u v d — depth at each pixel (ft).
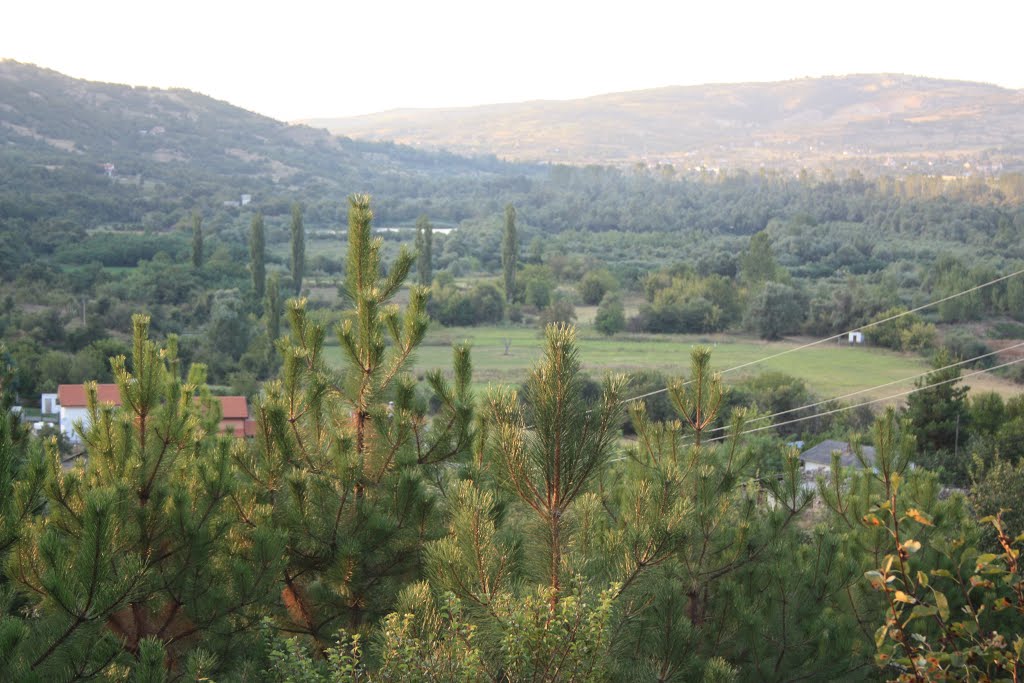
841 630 26.27
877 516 14.06
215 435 29.96
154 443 23.67
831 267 356.59
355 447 25.90
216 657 21.83
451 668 16.88
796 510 30.17
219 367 160.25
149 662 17.06
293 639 20.06
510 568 18.47
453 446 26.30
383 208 613.11
